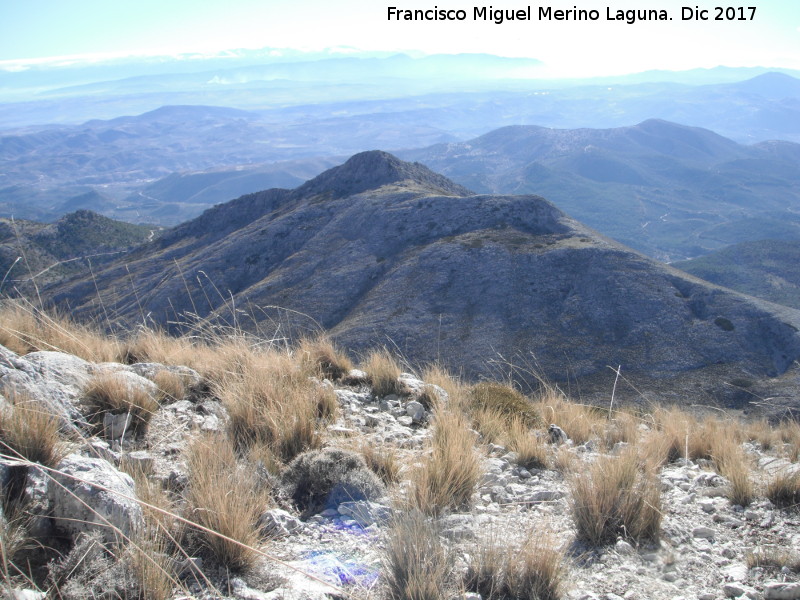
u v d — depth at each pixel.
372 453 5.44
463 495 4.95
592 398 60.94
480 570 3.55
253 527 3.96
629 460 5.38
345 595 3.29
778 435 10.01
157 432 5.50
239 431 5.71
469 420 7.96
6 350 5.41
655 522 4.54
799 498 5.29
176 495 4.22
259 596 3.18
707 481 6.13
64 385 5.78
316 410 6.58
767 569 4.04
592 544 4.36
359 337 75.62
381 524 4.22
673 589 3.77
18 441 3.90
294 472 4.77
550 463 6.49
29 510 3.38
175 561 3.37
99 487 3.42
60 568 3.06
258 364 7.42
